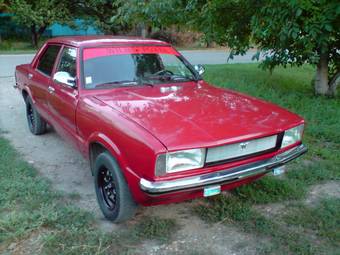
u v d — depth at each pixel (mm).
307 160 4875
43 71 5129
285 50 7527
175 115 3250
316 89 8359
